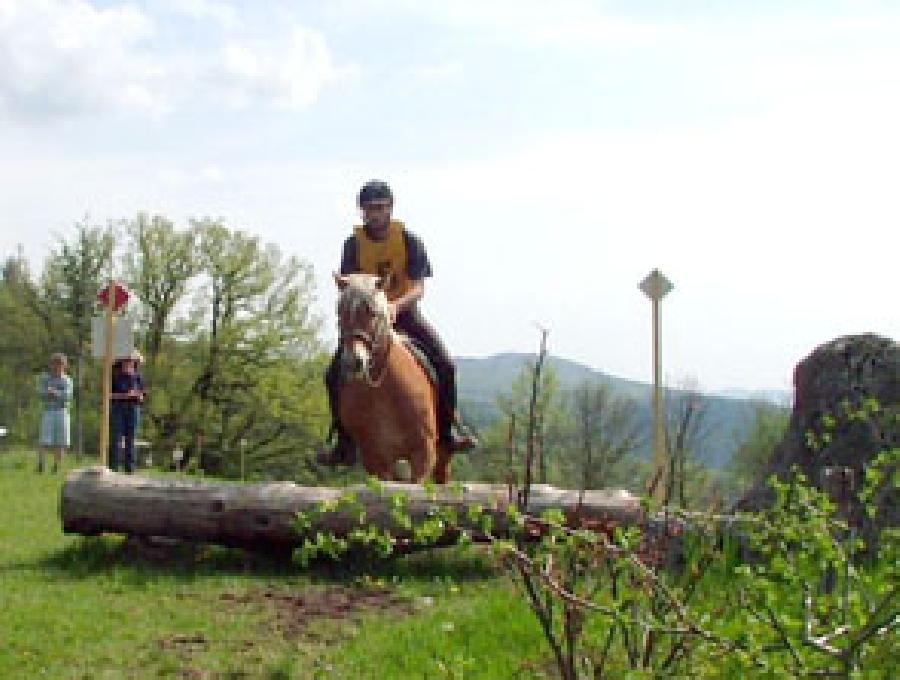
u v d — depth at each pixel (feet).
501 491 26.91
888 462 18.63
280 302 175.22
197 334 173.06
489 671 24.44
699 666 14.90
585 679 16.01
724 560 17.62
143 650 27.30
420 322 41.19
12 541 40.04
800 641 14.30
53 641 27.66
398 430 38.45
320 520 35.47
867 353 35.76
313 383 176.04
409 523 16.88
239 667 26.09
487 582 34.88
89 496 36.76
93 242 171.73
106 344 57.26
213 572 35.58
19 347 174.09
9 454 84.23
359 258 42.01
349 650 27.25
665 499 16.16
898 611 14.11
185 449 174.09
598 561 15.60
